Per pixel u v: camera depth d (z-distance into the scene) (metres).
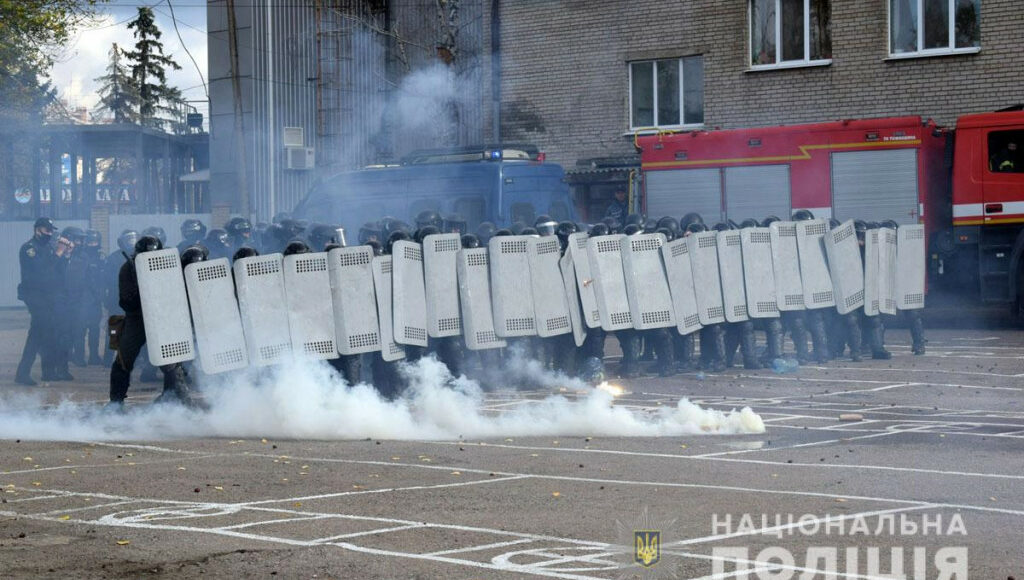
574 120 42.50
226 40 53.41
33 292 23.92
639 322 22.05
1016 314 30.75
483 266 20.64
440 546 9.83
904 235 24.95
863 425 16.81
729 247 23.11
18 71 47.03
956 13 36.91
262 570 9.11
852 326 24.30
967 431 16.14
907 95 37.41
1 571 9.15
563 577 8.81
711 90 40.28
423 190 32.34
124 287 18.11
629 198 35.59
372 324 18.81
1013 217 30.22
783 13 39.31
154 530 10.55
